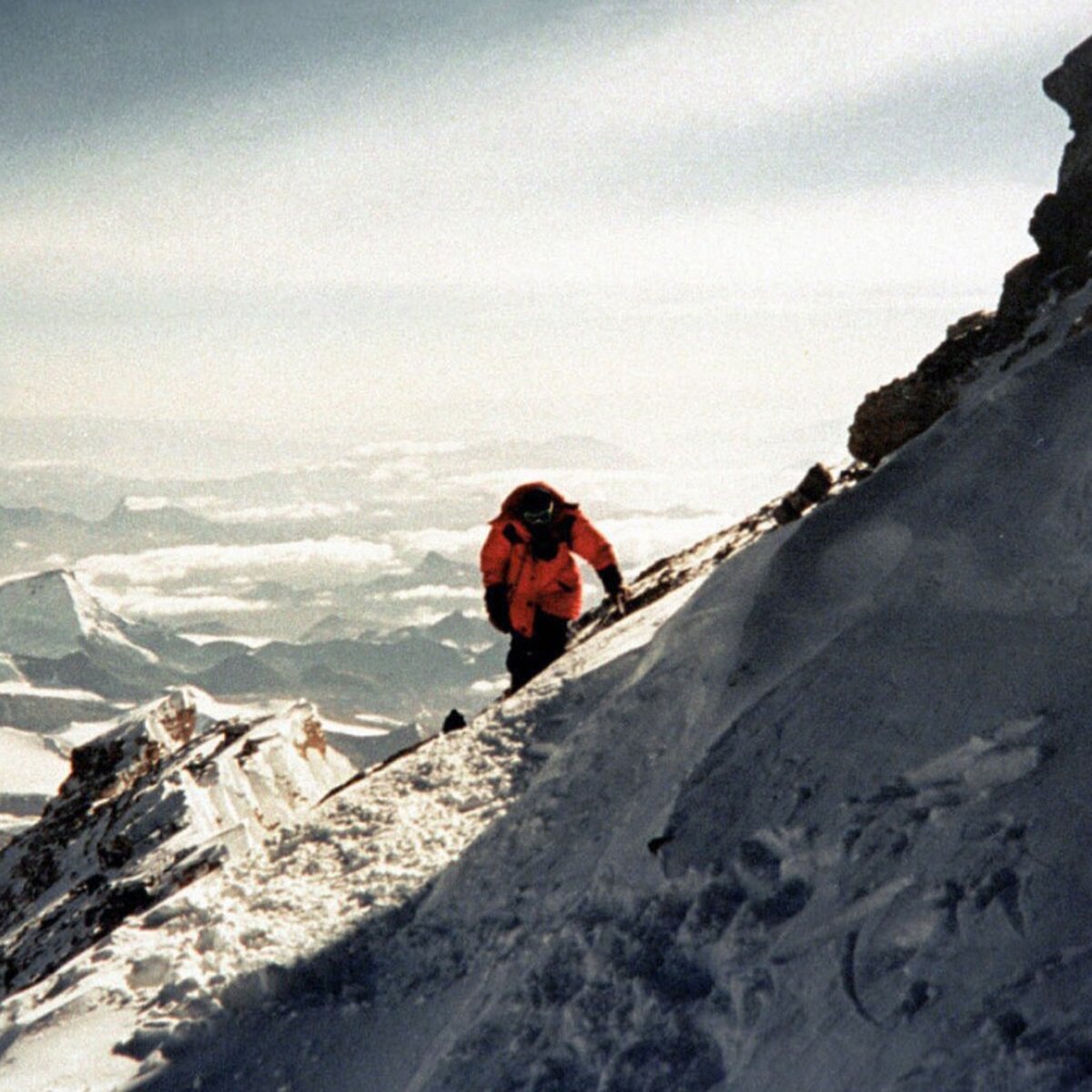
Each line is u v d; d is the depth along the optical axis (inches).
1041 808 143.6
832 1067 128.9
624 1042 160.1
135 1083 219.1
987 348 354.9
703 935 168.4
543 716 333.7
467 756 328.5
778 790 185.3
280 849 313.1
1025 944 126.0
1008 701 172.1
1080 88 372.2
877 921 143.8
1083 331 269.7
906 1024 126.4
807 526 256.4
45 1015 251.0
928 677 188.9
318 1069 211.6
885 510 242.7
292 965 239.6
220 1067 219.0
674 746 232.8
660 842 190.5
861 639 209.6
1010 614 193.5
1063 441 222.1
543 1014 176.4
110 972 261.1
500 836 253.6
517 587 394.9
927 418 354.9
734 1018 150.3
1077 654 173.3
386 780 334.6
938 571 215.0
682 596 382.3
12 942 569.6
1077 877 129.7
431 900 252.5
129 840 608.4
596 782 249.3
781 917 161.3
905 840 155.5
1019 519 214.1
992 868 138.3
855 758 180.7
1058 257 356.8
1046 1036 111.7
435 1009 212.8
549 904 218.7
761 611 241.3
